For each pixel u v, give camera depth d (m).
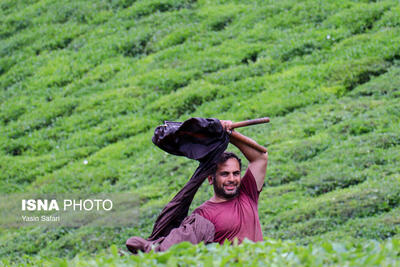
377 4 32.94
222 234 8.80
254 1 38.00
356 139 22.19
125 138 28.25
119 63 35.25
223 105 28.31
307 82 28.02
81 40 38.78
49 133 30.22
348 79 27.33
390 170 19.52
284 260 6.54
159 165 24.75
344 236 16.36
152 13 39.53
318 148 22.50
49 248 20.67
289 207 19.16
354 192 18.62
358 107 24.64
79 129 30.05
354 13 32.66
